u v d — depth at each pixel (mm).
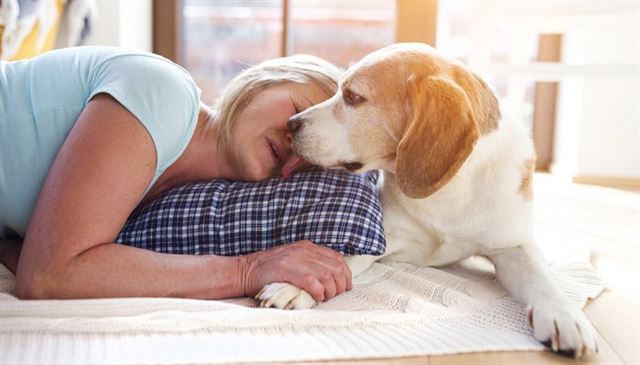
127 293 1058
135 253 1085
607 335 1095
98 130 1078
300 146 1329
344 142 1316
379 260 1433
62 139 1169
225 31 3389
